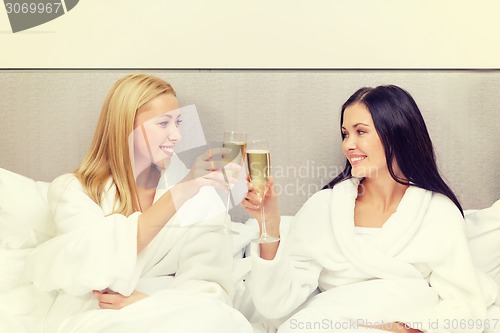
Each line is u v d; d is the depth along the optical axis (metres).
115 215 1.27
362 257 1.33
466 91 1.71
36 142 1.76
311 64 1.79
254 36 1.79
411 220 1.37
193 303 1.15
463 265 1.31
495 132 1.72
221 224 1.43
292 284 1.31
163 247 1.37
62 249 1.22
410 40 1.77
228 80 1.73
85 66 1.81
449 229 1.36
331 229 1.41
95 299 1.25
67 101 1.75
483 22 1.77
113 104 1.44
